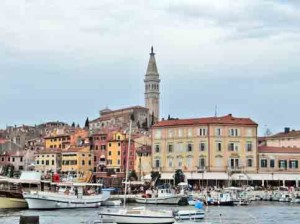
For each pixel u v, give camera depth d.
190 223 93.44
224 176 191.25
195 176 193.00
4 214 114.56
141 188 181.38
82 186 136.38
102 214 97.75
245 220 108.62
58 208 127.56
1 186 129.88
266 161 198.12
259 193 169.38
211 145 194.12
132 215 95.50
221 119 197.50
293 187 183.12
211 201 148.00
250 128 197.25
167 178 198.38
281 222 106.31
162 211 98.56
